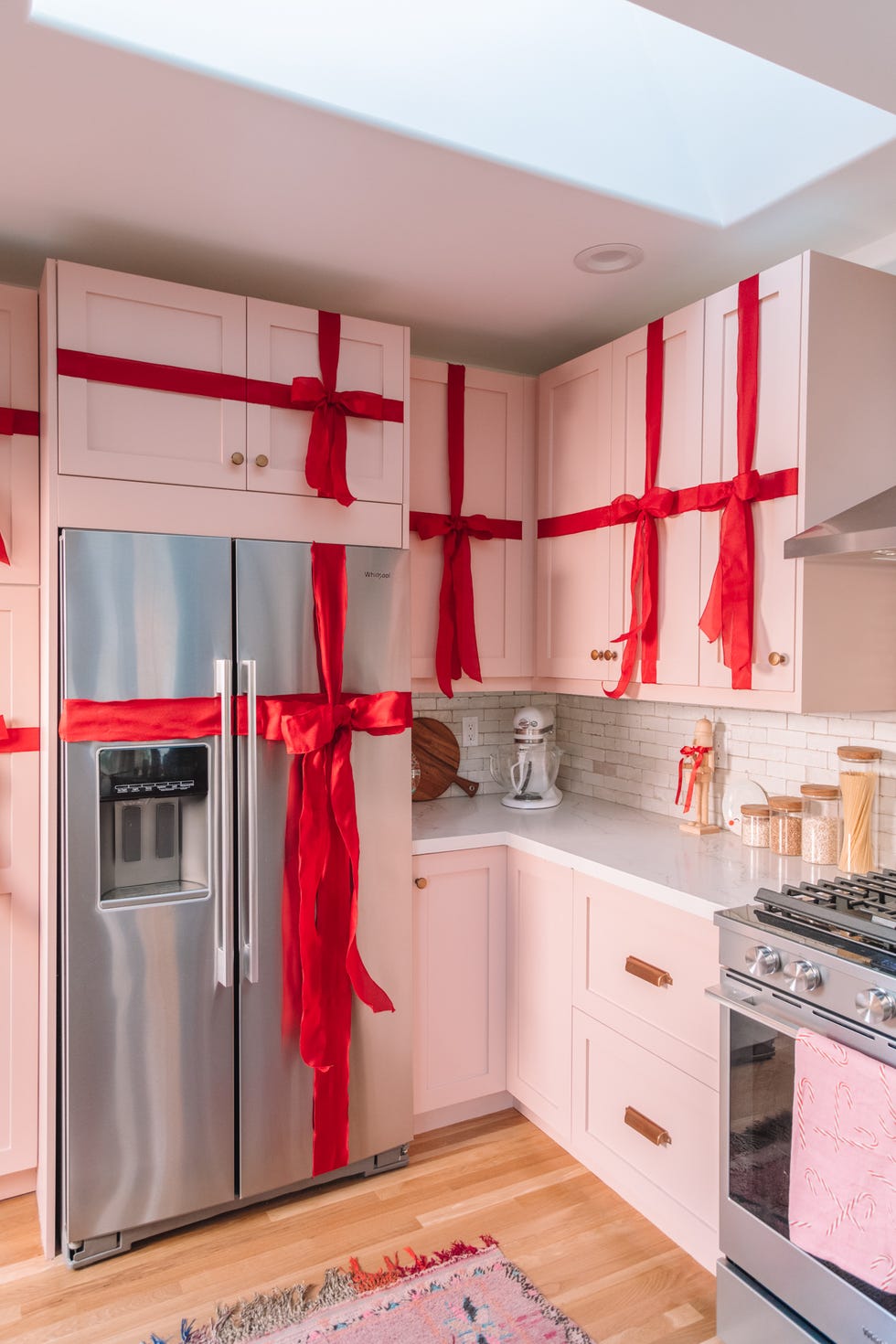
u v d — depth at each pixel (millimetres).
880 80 1412
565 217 1992
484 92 1715
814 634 1921
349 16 1557
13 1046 2158
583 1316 1818
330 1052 2180
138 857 2045
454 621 2662
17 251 2180
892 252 2090
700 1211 1902
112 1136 1965
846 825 2045
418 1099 2443
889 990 1419
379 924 2275
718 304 2098
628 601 2406
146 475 2008
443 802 3027
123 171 1810
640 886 2027
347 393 2213
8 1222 2129
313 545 2145
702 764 2502
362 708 2184
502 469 2762
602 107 1836
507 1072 2604
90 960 1926
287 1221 2131
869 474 1988
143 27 1436
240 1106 2096
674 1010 1963
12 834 2133
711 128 1901
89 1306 1851
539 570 2811
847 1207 1459
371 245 2143
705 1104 1882
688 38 1750
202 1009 2041
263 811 2080
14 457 2096
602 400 2508
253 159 1759
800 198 1915
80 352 1938
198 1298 1873
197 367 2066
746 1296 1700
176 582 1989
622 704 2982
